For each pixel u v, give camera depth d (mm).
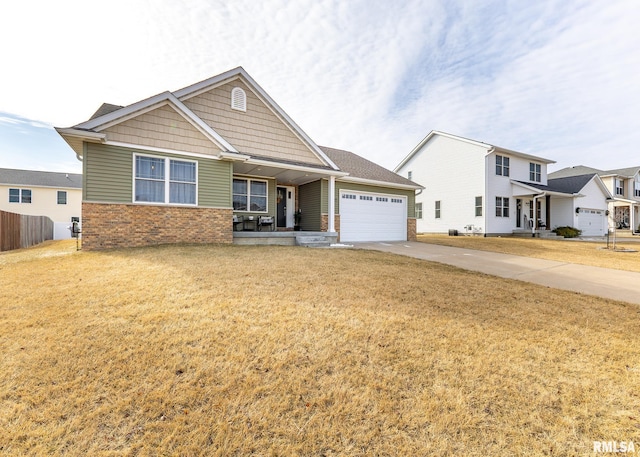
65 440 2088
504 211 21453
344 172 13469
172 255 7566
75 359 2967
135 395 2512
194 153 10219
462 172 22000
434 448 2117
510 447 2146
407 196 17078
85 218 8641
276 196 14523
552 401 2629
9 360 2920
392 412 2439
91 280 5457
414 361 3150
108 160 8945
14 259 7531
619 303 5523
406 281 6219
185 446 2068
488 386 2803
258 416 2348
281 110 12820
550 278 7672
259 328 3686
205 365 2926
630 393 2762
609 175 29375
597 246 15258
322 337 3541
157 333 3492
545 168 24219
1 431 2139
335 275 6328
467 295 5504
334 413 2404
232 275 5855
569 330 4105
